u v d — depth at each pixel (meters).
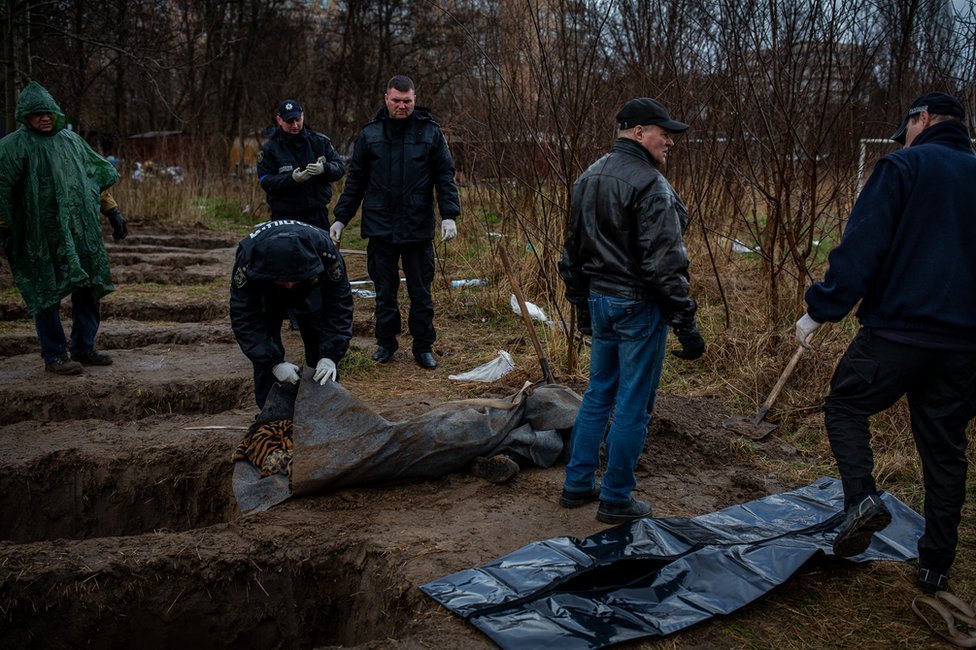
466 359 6.25
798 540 3.40
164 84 18.20
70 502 4.45
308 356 4.59
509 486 4.12
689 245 7.86
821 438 4.73
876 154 7.73
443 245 9.46
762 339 5.74
